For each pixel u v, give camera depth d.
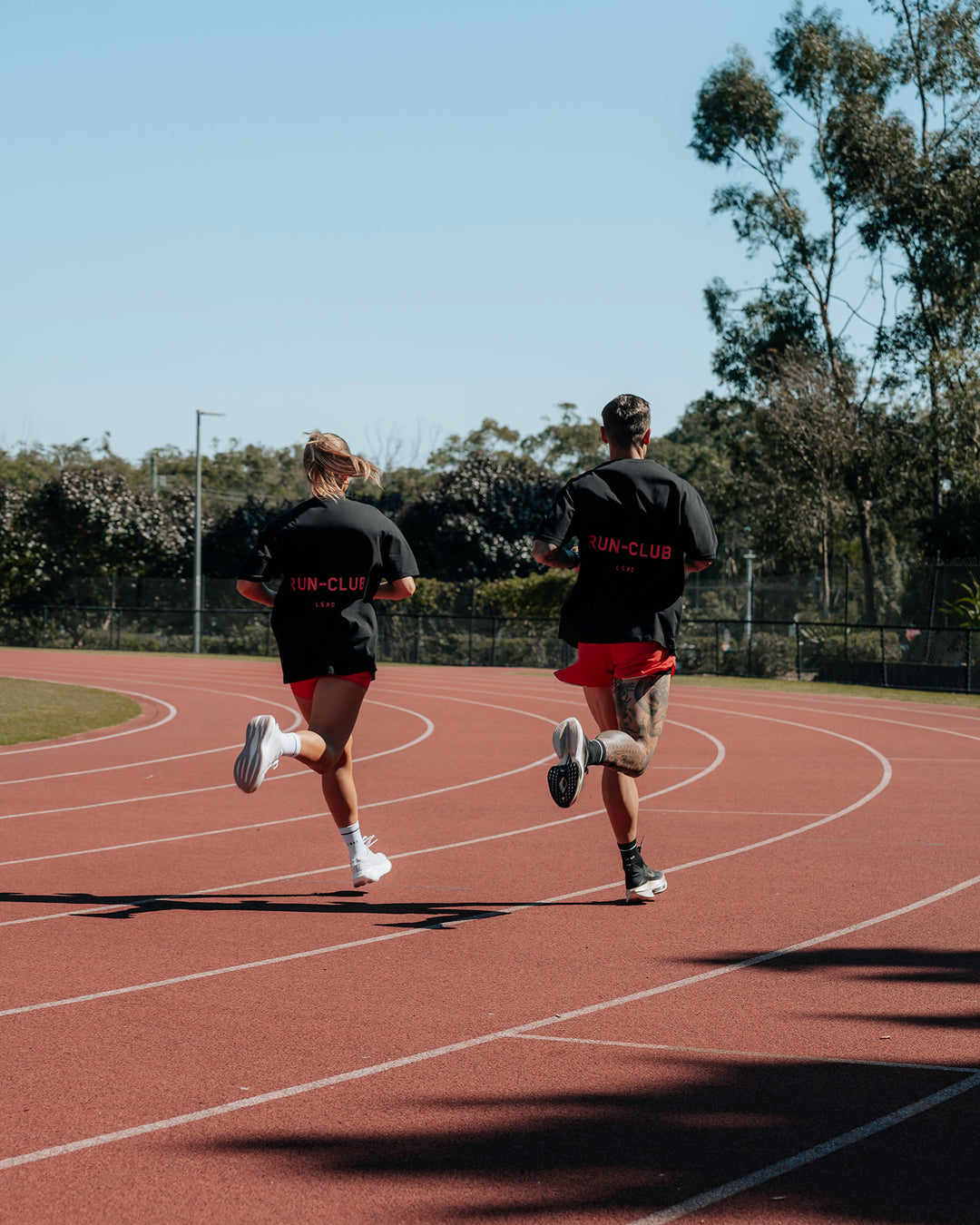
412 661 37.62
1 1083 3.79
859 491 36.25
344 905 6.33
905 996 4.72
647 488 5.90
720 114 38.50
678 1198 3.00
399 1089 3.74
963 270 34.97
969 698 24.89
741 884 6.87
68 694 21.67
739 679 30.27
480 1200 3.00
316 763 5.96
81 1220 2.89
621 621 5.92
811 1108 3.59
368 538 6.08
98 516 46.59
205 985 4.87
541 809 9.62
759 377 38.78
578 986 4.85
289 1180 3.11
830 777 11.85
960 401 32.81
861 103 36.19
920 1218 2.89
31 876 7.07
